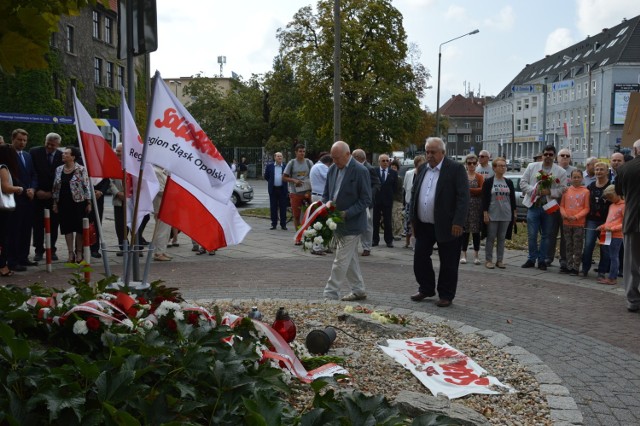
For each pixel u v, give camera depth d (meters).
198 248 12.70
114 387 2.87
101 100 44.53
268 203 28.55
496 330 6.96
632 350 6.29
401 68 40.69
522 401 4.71
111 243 13.71
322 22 38.81
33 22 2.42
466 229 11.64
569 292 9.35
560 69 91.12
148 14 5.41
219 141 61.75
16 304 3.79
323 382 3.35
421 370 5.16
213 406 3.13
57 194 10.97
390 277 10.32
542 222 11.41
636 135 11.15
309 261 11.84
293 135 59.75
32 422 2.74
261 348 4.22
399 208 15.27
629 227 7.94
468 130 150.25
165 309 4.01
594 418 4.49
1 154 9.46
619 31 80.38
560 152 11.53
